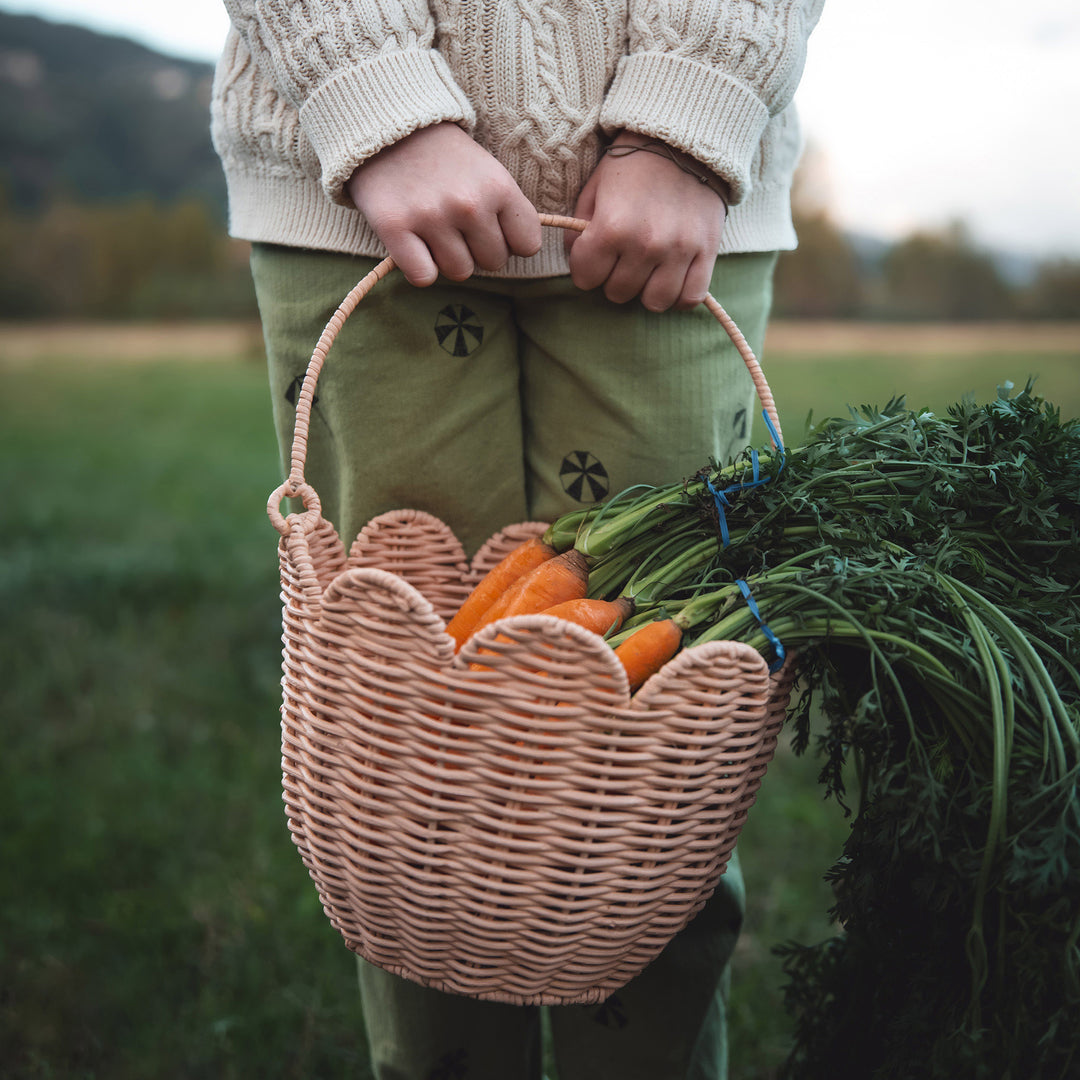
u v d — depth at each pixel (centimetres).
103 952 160
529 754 81
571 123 102
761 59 98
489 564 122
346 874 91
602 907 86
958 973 90
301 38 97
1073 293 1794
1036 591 95
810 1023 109
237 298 2475
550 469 119
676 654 95
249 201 115
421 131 96
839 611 87
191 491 532
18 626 294
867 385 835
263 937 164
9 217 2673
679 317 109
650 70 98
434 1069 115
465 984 93
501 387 117
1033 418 100
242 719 236
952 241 1894
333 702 89
